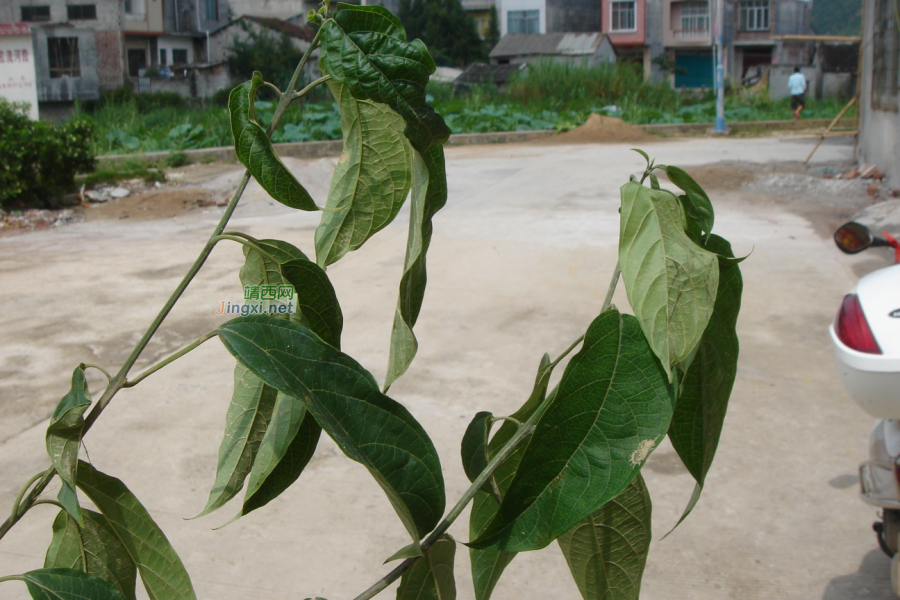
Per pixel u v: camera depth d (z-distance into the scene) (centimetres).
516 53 3519
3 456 312
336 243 68
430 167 68
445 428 329
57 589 60
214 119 1673
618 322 58
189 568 242
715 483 283
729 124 1838
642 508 72
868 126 1023
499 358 409
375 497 280
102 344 443
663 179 1018
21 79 1185
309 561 245
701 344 64
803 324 448
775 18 4022
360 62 57
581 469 56
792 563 237
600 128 1644
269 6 3669
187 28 3294
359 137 66
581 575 75
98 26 2927
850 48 3438
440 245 666
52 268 628
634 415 56
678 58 4194
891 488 205
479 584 70
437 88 2384
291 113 1689
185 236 760
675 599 222
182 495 282
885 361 200
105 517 70
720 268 64
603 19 3956
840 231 242
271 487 69
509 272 577
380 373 388
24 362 416
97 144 1427
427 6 3666
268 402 72
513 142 1689
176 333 459
